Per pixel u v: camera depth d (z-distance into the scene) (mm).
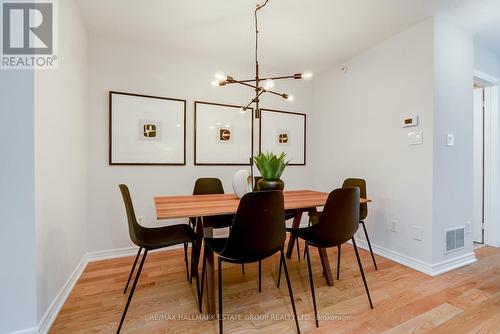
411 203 2277
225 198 1968
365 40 2559
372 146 2689
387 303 1649
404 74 2355
